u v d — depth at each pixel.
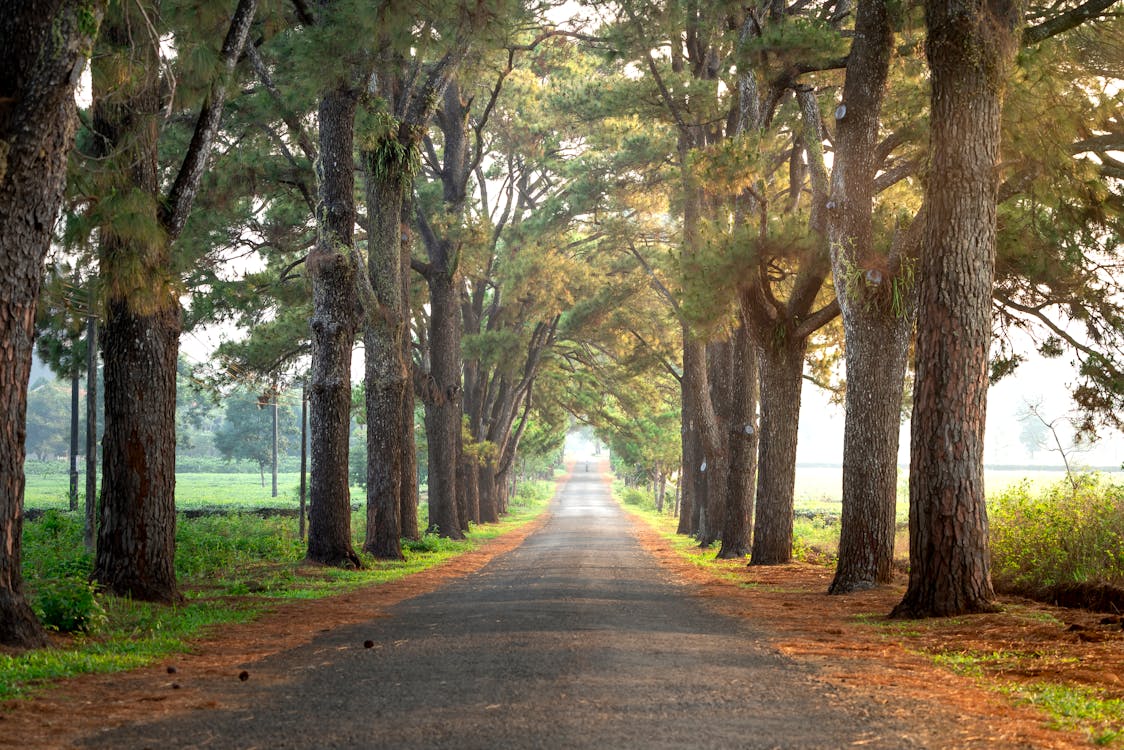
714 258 21.09
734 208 26.66
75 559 17.91
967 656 9.47
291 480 121.69
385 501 26.89
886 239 18.75
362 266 25.97
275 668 8.83
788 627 12.05
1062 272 19.09
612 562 25.52
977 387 12.97
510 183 45.97
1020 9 13.49
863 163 18.31
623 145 33.81
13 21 9.49
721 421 34.00
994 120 13.20
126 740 5.95
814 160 21.12
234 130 25.91
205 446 169.00
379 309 26.59
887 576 17.45
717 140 32.06
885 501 17.48
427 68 29.88
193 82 12.55
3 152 9.20
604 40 26.61
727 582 19.66
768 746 5.65
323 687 7.73
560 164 39.16
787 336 22.73
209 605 14.46
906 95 19.41
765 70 19.73
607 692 7.22
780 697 7.14
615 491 112.31
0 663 8.62
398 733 6.01
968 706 6.96
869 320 17.78
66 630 10.87
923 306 13.21
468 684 7.66
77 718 6.64
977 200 13.05
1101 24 16.03
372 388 26.97
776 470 23.58
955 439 12.87
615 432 62.91
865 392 17.67
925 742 5.81
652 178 35.19
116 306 14.02
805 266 21.42
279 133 26.34
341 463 22.89
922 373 13.10
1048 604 13.77
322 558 22.59
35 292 9.76
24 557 20.20
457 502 43.28
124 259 11.09
